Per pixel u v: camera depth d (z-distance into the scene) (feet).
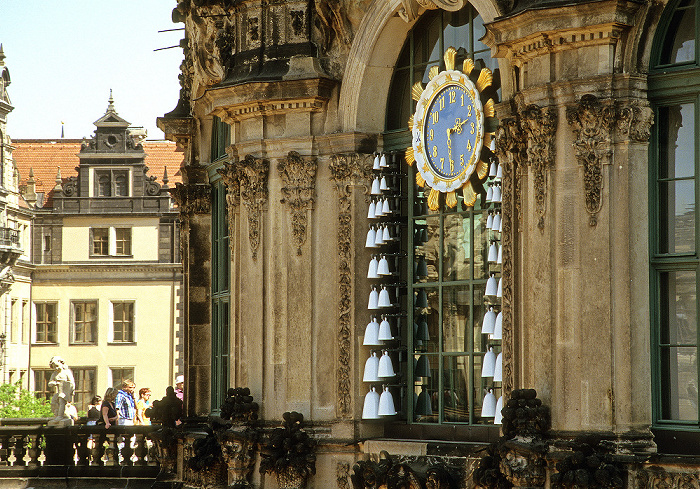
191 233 112.88
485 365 79.15
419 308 85.81
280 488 86.79
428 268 85.30
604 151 69.00
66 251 374.22
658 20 69.21
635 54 69.10
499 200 78.13
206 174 112.68
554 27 69.31
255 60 90.84
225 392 104.83
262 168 89.66
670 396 69.00
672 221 69.56
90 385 371.97
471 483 76.79
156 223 374.02
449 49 82.79
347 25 88.43
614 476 66.39
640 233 69.00
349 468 85.61
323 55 89.51
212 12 98.94
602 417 68.39
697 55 68.49
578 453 66.74
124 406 140.26
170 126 113.70
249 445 88.63
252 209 90.74
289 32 89.97
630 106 68.90
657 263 69.36
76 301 374.02
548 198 70.90
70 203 375.25
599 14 68.18
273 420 88.58
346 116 88.17
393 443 83.15
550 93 70.59
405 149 87.30
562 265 70.33
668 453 67.92
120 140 375.86
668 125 69.97
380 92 88.48
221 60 95.66
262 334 89.81
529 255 72.18
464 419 81.92
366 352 87.30
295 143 89.10
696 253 68.13
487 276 80.53
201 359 112.37
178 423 117.08
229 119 92.63
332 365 87.86
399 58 88.43
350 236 87.30
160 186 374.84
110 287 373.40
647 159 69.46
